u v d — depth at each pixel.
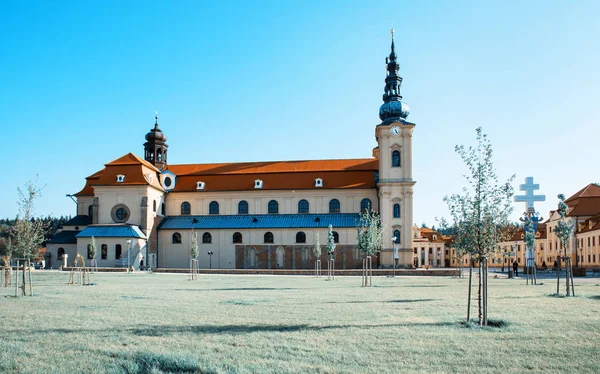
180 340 19.09
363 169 102.06
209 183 106.31
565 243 39.09
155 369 14.84
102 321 23.73
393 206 94.25
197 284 52.78
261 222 100.44
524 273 83.69
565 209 40.59
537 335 20.08
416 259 162.88
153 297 35.94
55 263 101.44
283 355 16.66
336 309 28.69
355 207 99.88
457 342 18.70
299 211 101.69
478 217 23.91
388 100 99.81
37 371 14.80
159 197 104.44
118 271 89.38
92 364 15.55
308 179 102.88
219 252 100.38
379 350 17.39
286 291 42.78
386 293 40.59
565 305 30.62
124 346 18.06
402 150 95.12
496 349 17.58
